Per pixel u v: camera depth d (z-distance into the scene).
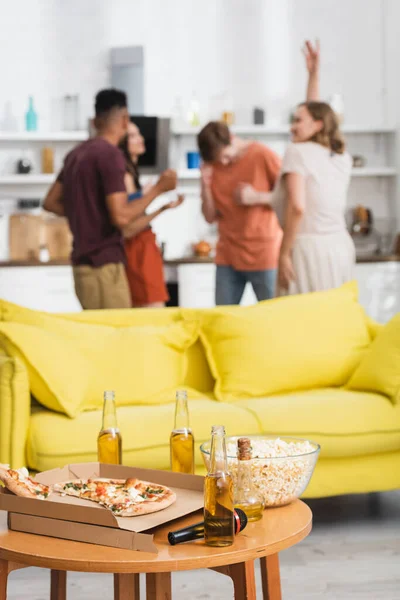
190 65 7.14
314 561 2.82
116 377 3.21
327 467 3.03
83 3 7.03
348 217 7.34
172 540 1.57
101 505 1.71
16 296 6.42
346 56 7.27
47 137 6.88
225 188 5.03
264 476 1.81
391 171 7.21
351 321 3.57
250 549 1.55
